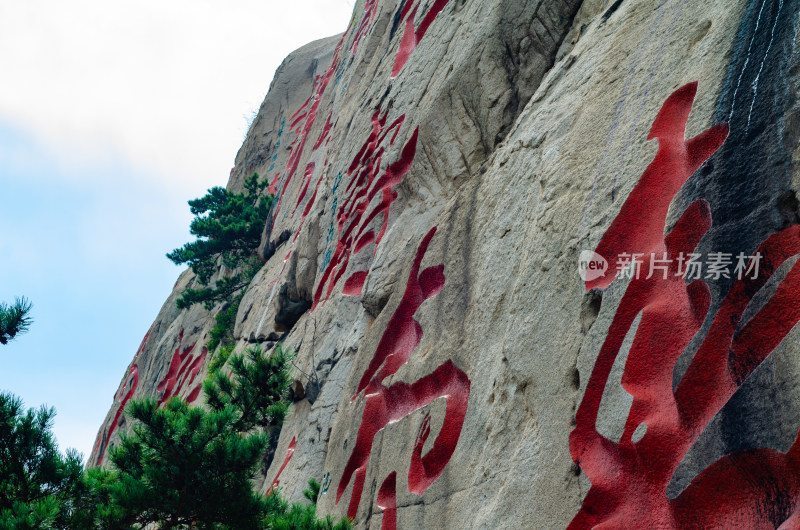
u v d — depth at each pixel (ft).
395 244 32.68
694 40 19.15
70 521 22.15
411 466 22.88
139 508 22.84
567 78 24.93
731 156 15.67
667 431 14.47
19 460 22.03
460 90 31.91
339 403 34.04
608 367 16.46
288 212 65.92
